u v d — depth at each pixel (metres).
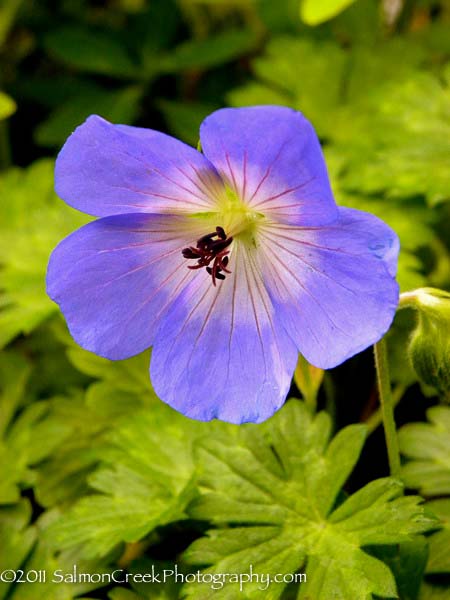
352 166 0.31
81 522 0.25
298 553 0.23
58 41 0.38
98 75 0.41
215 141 0.21
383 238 0.21
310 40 0.36
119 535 0.24
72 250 0.22
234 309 0.23
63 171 0.22
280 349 0.22
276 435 0.25
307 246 0.22
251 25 0.41
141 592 0.24
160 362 0.23
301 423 0.25
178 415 0.27
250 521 0.24
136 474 0.26
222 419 0.23
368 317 0.21
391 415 0.24
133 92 0.38
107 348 0.23
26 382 0.31
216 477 0.25
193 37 0.43
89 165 0.22
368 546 0.24
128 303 0.23
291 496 0.24
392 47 0.35
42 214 0.31
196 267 0.23
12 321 0.29
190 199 0.23
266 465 0.25
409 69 0.35
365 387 0.29
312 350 0.22
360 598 0.22
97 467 0.27
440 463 0.26
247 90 0.35
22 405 0.31
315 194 0.21
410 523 0.23
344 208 0.21
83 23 0.41
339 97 0.35
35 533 0.27
